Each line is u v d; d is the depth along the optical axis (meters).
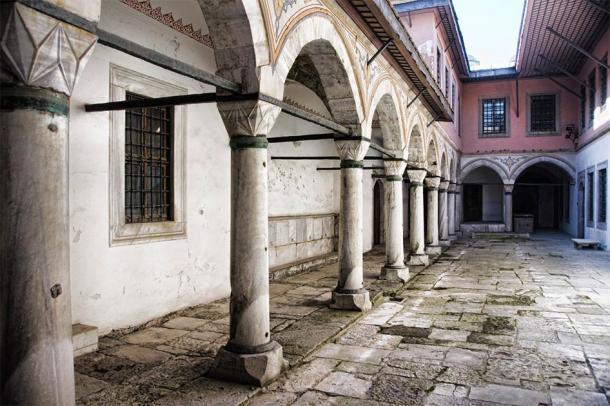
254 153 4.77
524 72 23.98
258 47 4.57
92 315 5.93
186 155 7.46
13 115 2.56
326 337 6.15
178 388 4.47
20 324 2.58
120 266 6.30
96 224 5.95
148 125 6.88
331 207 14.84
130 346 5.70
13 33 2.46
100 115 5.93
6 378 2.58
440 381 4.83
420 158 12.97
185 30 7.39
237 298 4.77
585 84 19.84
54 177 2.68
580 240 18.30
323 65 6.82
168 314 7.14
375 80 8.33
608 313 7.82
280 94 5.02
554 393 4.55
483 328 6.86
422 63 9.88
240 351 4.69
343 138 7.50
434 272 12.33
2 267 2.57
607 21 16.84
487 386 4.71
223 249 8.38
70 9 2.67
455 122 22.75
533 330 6.76
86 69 5.73
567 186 25.88
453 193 21.97
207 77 4.12
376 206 18.31
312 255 13.33
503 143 24.98
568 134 23.66
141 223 6.65
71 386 2.80
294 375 4.95
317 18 5.86
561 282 10.85
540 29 18.19
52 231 2.68
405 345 6.02
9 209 2.56
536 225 30.19
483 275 11.84
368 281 10.38
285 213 12.23
